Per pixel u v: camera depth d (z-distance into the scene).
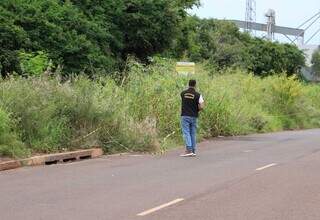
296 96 45.97
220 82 32.31
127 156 18.97
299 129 44.03
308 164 16.58
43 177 13.80
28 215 9.38
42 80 19.78
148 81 25.11
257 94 42.09
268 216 9.44
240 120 32.94
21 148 16.64
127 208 10.02
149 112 23.45
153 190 11.93
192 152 19.05
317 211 9.87
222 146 23.11
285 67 75.44
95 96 20.78
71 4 30.67
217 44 61.72
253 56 71.12
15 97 17.80
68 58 28.42
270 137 29.25
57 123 18.61
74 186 12.41
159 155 19.33
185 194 11.47
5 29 26.22
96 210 9.82
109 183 12.85
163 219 9.17
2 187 12.24
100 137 19.81
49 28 27.97
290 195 11.41
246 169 15.42
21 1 28.03
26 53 26.19
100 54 30.31
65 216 9.30
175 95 25.03
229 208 10.08
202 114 27.75
